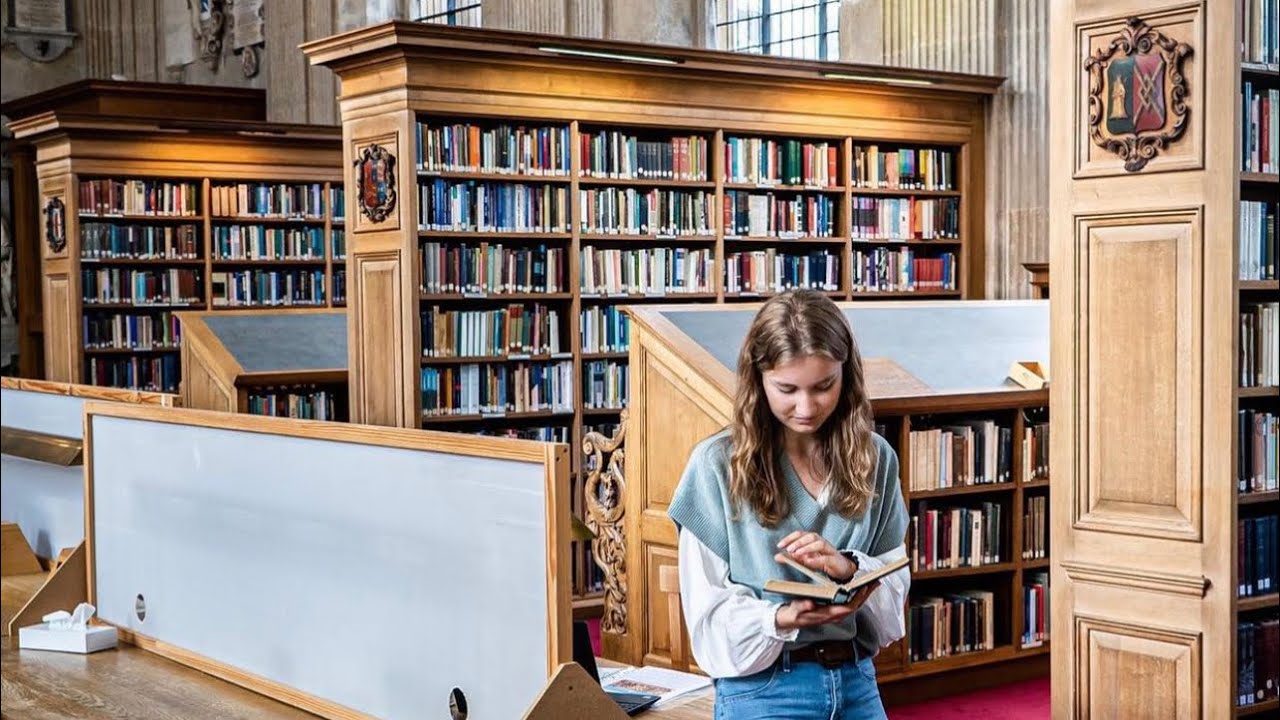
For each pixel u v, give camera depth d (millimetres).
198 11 21156
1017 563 7609
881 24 12586
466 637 4297
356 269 10062
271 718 4914
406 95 9438
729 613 3193
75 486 8406
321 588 4922
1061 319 5781
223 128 14492
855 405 3289
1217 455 5363
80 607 6078
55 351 15016
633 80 10273
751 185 10914
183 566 5695
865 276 11562
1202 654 5430
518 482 4086
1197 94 5383
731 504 3275
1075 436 5750
